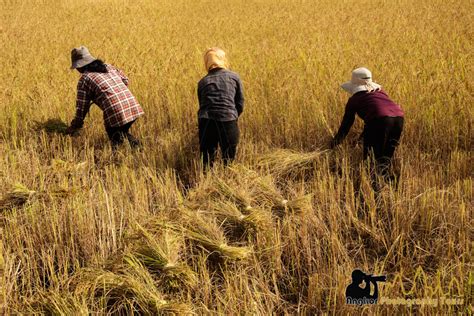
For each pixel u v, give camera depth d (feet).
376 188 14.49
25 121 19.86
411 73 21.98
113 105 17.13
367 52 26.89
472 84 19.75
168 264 10.80
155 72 24.49
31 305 10.10
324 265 11.35
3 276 10.44
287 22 42.50
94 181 15.01
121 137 17.95
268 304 10.25
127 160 16.85
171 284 10.49
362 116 14.89
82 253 12.09
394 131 14.61
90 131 19.47
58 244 11.98
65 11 54.08
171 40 35.19
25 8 55.52
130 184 15.02
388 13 45.03
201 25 42.86
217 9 53.88
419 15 42.65
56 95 21.66
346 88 15.40
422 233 12.57
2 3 57.98
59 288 10.82
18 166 16.31
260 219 12.15
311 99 20.11
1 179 15.02
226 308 9.89
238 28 40.19
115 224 12.94
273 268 11.32
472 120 17.40
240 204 13.30
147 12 53.36
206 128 15.60
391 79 21.15
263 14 48.73
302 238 11.85
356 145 16.97
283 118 19.33
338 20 42.34
